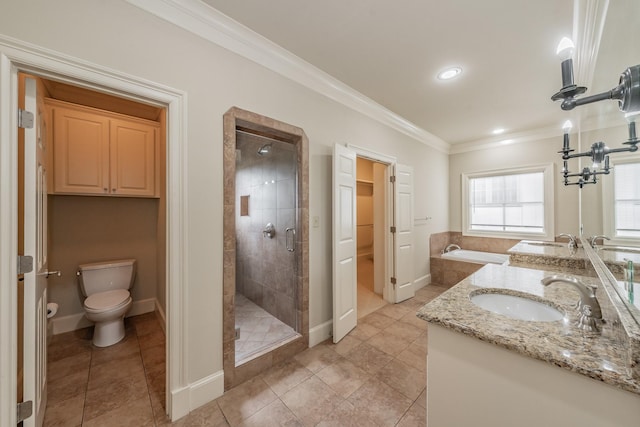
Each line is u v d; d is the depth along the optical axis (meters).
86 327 2.65
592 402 0.68
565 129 1.70
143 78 1.38
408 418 1.49
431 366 0.99
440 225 4.45
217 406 1.57
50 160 2.29
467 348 0.91
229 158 1.71
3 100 1.04
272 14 1.60
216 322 1.66
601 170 1.28
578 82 2.16
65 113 2.37
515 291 1.29
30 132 1.24
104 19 1.27
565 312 1.03
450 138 4.21
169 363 1.50
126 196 2.79
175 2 1.47
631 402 0.63
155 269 3.12
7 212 1.06
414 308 3.20
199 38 1.59
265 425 1.44
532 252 2.22
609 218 1.14
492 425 0.85
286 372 1.91
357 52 1.98
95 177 2.51
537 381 0.77
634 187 0.89
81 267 2.52
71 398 1.64
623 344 0.72
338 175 2.37
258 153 2.93
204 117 1.61
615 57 1.03
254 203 3.11
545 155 3.70
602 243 1.25
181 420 1.47
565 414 0.72
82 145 2.45
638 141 0.86
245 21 1.66
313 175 2.33
